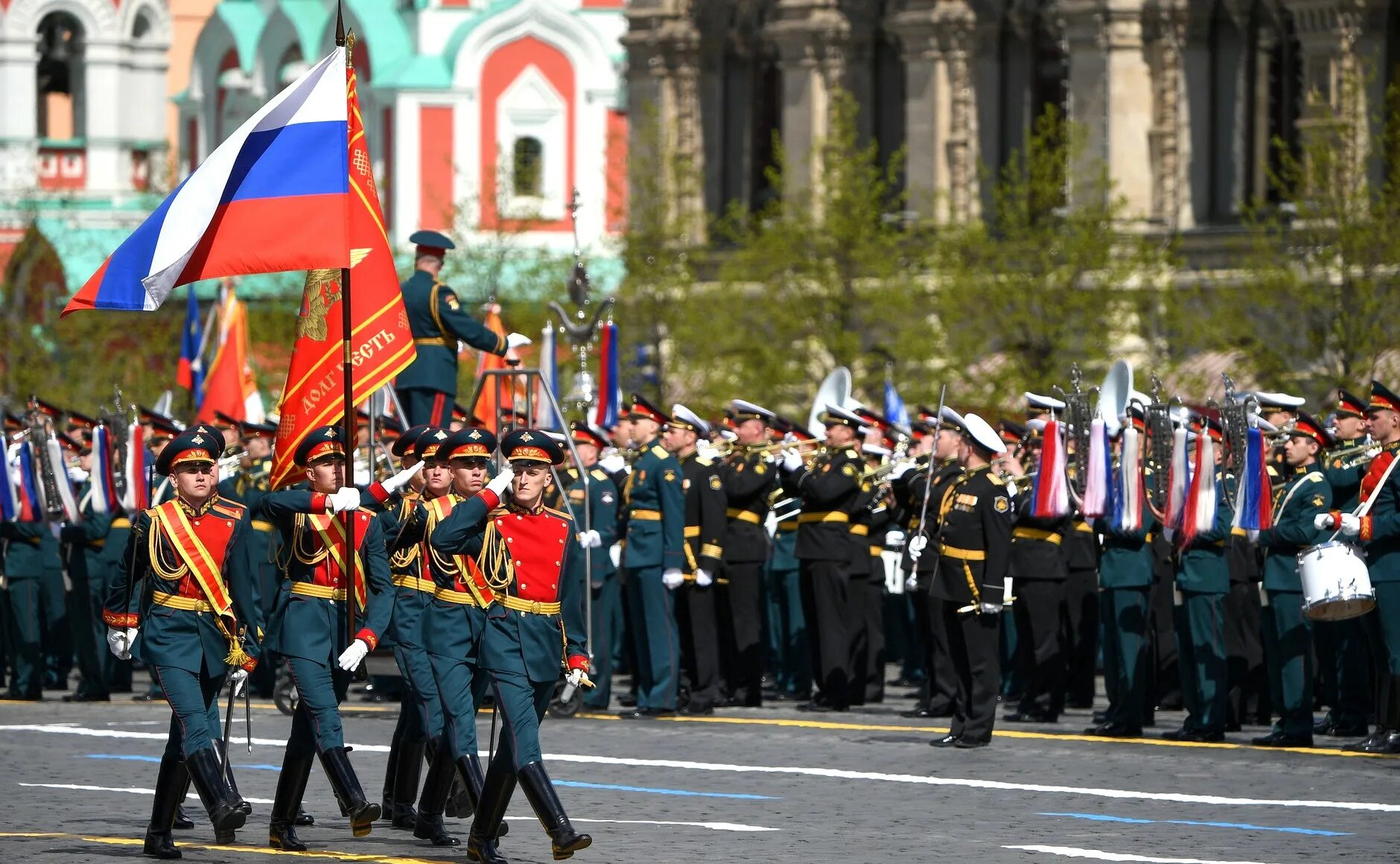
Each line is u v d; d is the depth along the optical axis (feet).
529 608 132.46
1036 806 157.07
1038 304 440.04
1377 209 388.98
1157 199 457.68
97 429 236.02
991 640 186.80
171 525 137.59
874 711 222.48
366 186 153.28
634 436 216.74
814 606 221.05
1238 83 453.58
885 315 458.09
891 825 149.18
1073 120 459.32
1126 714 195.11
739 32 553.23
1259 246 400.26
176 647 137.28
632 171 529.86
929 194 471.62
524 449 133.49
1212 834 144.97
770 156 552.41
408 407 215.72
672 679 213.25
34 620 239.71
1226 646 201.87
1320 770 173.58
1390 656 182.09
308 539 141.38
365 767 179.22
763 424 227.40
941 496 202.08
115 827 148.97
